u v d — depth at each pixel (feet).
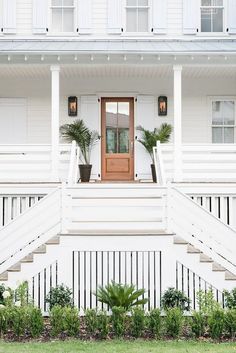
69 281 32.60
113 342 26.30
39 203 33.94
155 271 32.76
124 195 34.96
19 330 27.17
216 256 33.73
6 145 44.29
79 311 31.71
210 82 54.34
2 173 44.27
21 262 32.58
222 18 55.42
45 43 50.65
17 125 53.83
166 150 45.98
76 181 44.42
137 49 44.37
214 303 28.50
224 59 45.01
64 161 45.70
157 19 54.90
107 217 34.91
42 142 53.78
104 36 54.90
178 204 34.22
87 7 54.80
